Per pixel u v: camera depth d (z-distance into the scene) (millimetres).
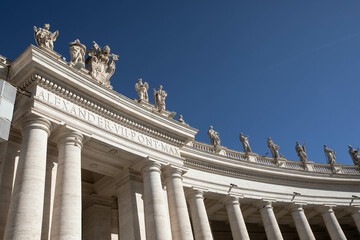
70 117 19281
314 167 41531
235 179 33094
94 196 25547
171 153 25359
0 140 15109
